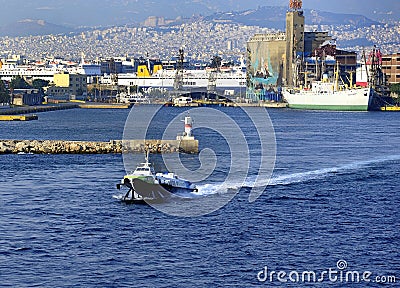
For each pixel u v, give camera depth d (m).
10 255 108.44
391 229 127.44
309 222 131.75
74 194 153.50
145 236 120.00
